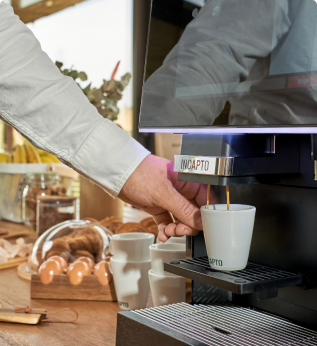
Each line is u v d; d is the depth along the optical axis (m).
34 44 0.67
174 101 0.55
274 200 0.56
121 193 0.65
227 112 0.49
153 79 0.58
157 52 0.58
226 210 0.49
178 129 0.55
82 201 1.44
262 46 0.47
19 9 2.55
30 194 1.53
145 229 1.07
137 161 0.62
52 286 0.86
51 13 2.41
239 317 0.56
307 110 0.44
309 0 0.44
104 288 0.85
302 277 0.52
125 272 0.77
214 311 0.58
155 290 0.72
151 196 0.62
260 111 0.47
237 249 0.50
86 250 0.95
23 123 0.65
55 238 0.98
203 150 0.51
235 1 0.51
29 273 1.01
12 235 1.49
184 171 0.53
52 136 0.64
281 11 0.46
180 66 0.55
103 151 0.62
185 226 0.61
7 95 0.64
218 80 0.51
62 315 0.77
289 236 0.54
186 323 0.52
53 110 0.64
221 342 0.47
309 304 0.53
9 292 0.91
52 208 1.31
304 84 0.44
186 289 0.71
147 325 0.51
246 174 0.50
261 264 0.57
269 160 0.51
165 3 0.58
